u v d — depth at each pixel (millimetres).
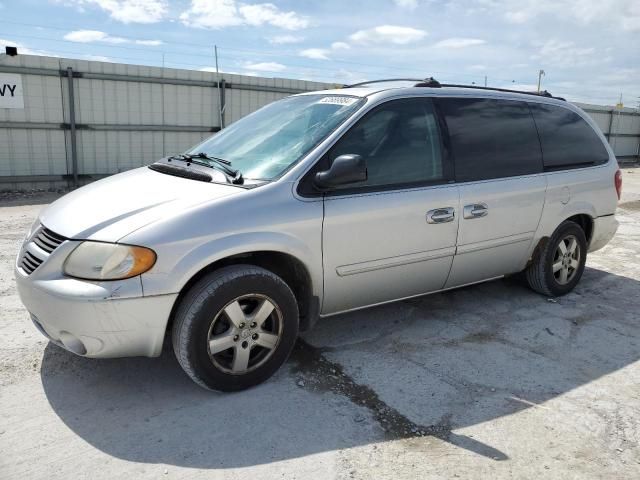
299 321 3566
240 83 13953
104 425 2879
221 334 3096
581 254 5039
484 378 3477
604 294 5156
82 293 2768
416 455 2695
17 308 4422
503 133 4340
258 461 2623
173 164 3773
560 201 4660
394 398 3213
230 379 3154
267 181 3262
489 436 2865
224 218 3010
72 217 3090
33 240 3201
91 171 12250
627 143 25062
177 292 2889
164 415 2982
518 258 4559
